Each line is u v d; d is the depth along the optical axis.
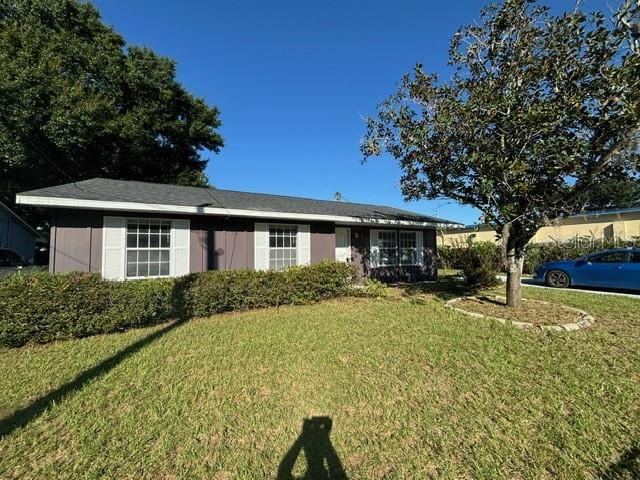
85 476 2.32
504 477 2.29
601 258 10.49
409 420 2.99
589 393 3.43
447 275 16.86
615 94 5.16
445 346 4.94
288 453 2.56
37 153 14.27
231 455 2.54
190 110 20.72
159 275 8.41
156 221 8.45
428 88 7.18
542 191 6.49
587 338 5.28
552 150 5.61
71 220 7.36
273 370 4.11
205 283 7.04
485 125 6.27
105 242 7.70
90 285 5.66
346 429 2.87
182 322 6.56
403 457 2.51
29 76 12.85
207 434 2.80
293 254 10.92
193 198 9.40
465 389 3.57
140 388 3.62
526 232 7.09
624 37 5.21
